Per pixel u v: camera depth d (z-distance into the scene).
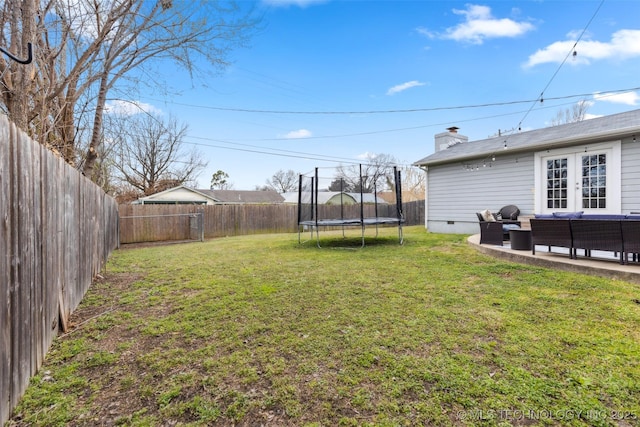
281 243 9.04
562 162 7.53
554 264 4.47
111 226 7.89
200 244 9.86
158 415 1.73
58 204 2.74
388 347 2.37
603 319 2.72
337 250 7.16
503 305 3.15
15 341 1.79
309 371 2.10
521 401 1.72
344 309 3.20
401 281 4.17
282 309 3.26
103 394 1.92
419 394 1.82
